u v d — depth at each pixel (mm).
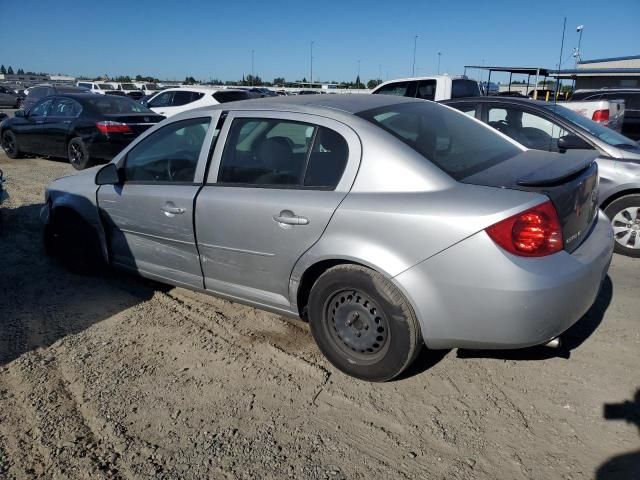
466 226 2570
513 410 2816
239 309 4109
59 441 2666
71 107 10992
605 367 3174
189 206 3594
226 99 14617
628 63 24203
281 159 3264
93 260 4633
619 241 5172
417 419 2771
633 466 2412
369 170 2916
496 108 6145
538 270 2541
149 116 11102
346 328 3045
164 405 2938
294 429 2727
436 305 2688
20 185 9016
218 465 2494
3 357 3463
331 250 2924
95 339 3686
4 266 5086
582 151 3434
